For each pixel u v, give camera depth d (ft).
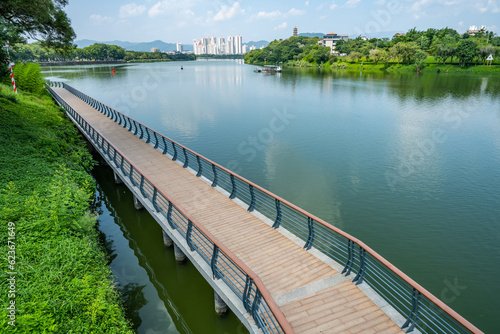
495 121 105.40
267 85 218.79
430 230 42.78
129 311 26.61
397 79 238.89
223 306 24.22
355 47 394.52
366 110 125.49
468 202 50.49
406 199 51.39
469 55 274.77
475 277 34.32
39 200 29.27
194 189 38.63
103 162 58.44
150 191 37.81
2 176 33.60
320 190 54.49
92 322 19.43
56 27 65.98
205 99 155.84
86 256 25.11
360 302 20.16
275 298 20.70
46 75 289.33
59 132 60.59
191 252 25.63
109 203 46.37
